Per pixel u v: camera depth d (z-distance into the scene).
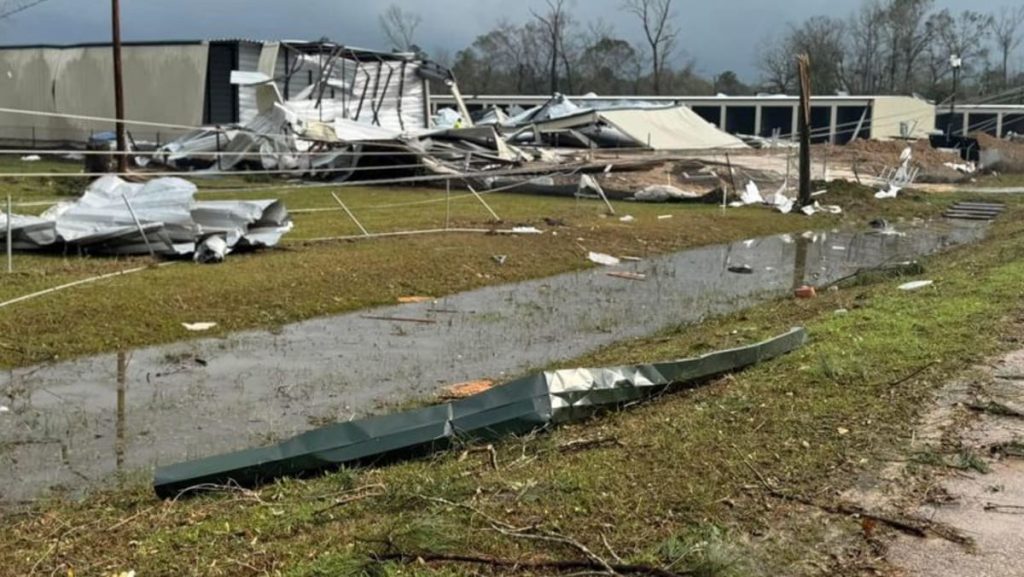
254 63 36.09
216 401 7.18
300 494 4.76
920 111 56.28
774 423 5.49
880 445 5.10
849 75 87.38
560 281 13.23
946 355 7.05
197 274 11.06
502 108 58.84
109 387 7.48
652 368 6.44
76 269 11.06
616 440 5.29
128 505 4.94
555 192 24.77
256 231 13.29
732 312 11.08
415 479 4.74
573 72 85.88
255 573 3.71
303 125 29.64
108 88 38.25
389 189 25.66
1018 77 85.19
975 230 21.69
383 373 8.09
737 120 57.88
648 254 16.11
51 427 6.50
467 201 22.06
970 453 4.97
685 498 4.33
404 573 3.60
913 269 13.12
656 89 80.94
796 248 17.86
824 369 6.67
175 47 36.53
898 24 85.56
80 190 21.47
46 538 4.42
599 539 3.90
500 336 9.66
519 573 3.60
